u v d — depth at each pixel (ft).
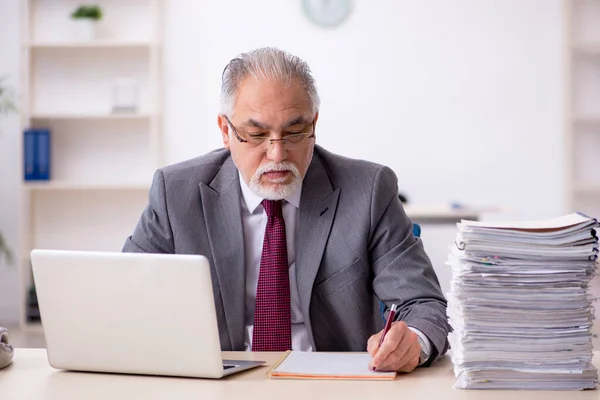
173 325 4.96
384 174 6.76
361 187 6.65
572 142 18.15
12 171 18.71
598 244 4.81
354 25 18.29
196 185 6.77
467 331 4.78
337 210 6.59
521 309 4.77
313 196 6.61
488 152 18.30
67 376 5.21
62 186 17.60
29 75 18.26
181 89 18.62
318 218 6.56
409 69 18.28
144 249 6.75
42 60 18.51
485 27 18.21
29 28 18.25
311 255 6.48
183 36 18.60
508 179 18.31
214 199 6.72
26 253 17.94
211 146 18.65
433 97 18.29
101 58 18.52
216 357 4.95
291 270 6.59
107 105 18.56
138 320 5.02
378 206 6.57
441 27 18.21
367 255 6.58
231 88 6.18
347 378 5.02
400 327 5.21
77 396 4.67
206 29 18.56
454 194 18.35
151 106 18.51
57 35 18.49
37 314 17.80
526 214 18.31
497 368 4.75
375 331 6.73
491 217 18.30
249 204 6.69
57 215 18.69
